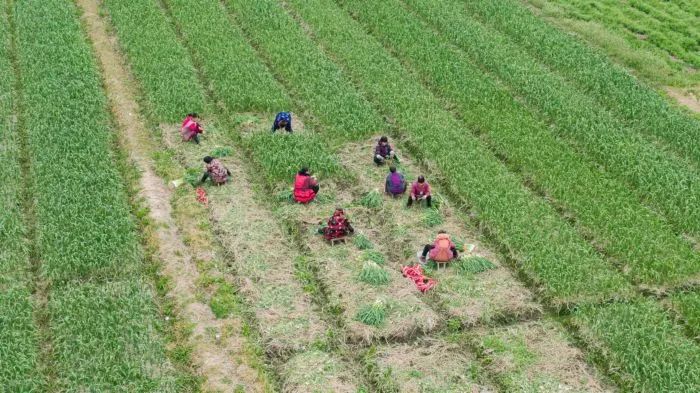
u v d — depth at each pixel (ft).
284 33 118.01
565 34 121.90
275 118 96.48
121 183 83.51
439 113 98.84
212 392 59.52
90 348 61.82
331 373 61.57
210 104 100.68
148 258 73.72
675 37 123.24
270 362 63.21
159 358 61.41
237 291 69.97
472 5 129.59
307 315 67.26
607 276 70.90
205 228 77.61
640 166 87.45
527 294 70.23
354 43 116.16
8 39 114.73
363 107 98.48
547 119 99.96
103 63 109.60
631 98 102.53
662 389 58.95
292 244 76.28
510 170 89.86
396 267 73.67
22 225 75.77
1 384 58.34
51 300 67.05
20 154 89.04
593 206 81.05
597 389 60.44
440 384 60.75
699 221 79.41
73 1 128.36
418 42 116.98
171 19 123.85
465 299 69.15
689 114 102.78
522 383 60.80
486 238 78.07
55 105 96.32
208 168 83.20
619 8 132.87
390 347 64.44
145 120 96.84
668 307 69.62
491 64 111.75
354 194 84.43
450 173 86.84
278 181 85.35
